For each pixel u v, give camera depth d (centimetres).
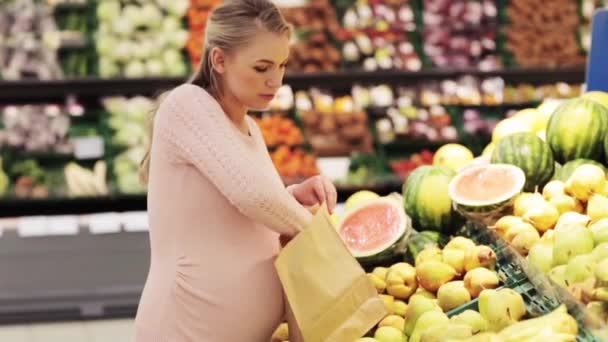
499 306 237
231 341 256
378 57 650
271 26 242
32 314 518
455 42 666
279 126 626
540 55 668
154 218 257
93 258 561
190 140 244
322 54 642
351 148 634
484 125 645
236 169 239
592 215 268
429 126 645
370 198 325
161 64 630
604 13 392
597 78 397
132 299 529
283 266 246
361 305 252
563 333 219
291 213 245
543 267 249
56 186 604
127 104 632
